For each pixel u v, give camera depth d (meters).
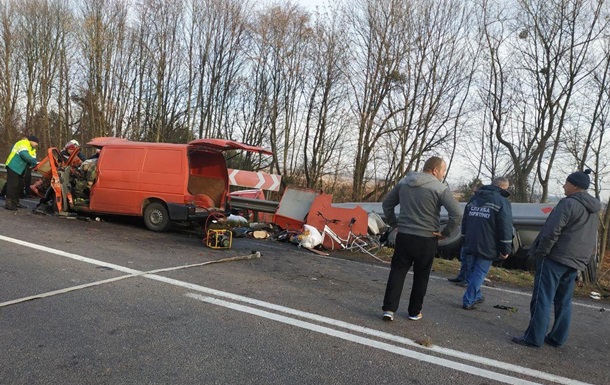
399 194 5.02
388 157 20.83
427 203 4.78
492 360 4.12
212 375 3.41
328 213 10.19
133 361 3.54
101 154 10.05
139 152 9.77
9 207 10.38
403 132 20.23
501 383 3.67
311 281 6.54
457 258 10.33
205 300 5.11
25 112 33.41
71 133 31.27
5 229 8.09
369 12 19.97
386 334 4.53
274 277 6.54
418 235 4.80
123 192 9.74
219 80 25.75
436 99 19.86
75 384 3.15
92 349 3.70
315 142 23.56
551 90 18.41
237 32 25.33
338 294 5.93
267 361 3.71
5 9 32.28
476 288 5.84
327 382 3.44
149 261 6.74
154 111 26.92
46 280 5.39
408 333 4.62
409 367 3.81
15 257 6.28
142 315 4.52
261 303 5.16
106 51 26.64
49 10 30.89
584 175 4.52
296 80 23.89
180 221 9.61
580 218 4.43
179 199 9.35
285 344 4.08
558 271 4.50
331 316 4.94
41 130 31.75
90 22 26.33
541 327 4.53
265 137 25.14
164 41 25.80
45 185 11.34
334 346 4.12
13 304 4.55
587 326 5.61
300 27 23.42
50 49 31.09
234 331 4.29
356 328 4.62
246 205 11.92
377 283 6.88
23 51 32.44
